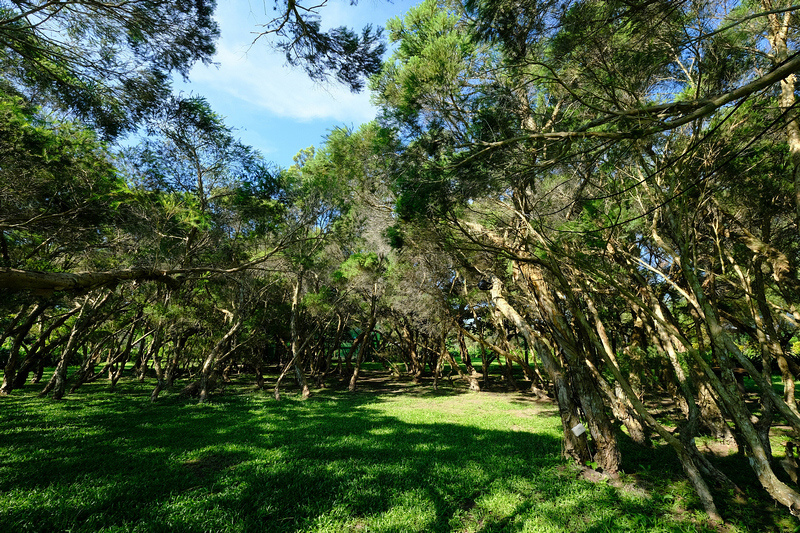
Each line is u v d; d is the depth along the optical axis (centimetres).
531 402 1803
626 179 661
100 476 680
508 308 862
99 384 2269
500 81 500
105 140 634
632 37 425
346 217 1584
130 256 1269
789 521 529
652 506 581
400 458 828
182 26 482
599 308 1065
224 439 980
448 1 623
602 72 464
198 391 1805
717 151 543
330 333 2981
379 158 577
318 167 1288
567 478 699
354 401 1817
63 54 496
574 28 411
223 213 1272
